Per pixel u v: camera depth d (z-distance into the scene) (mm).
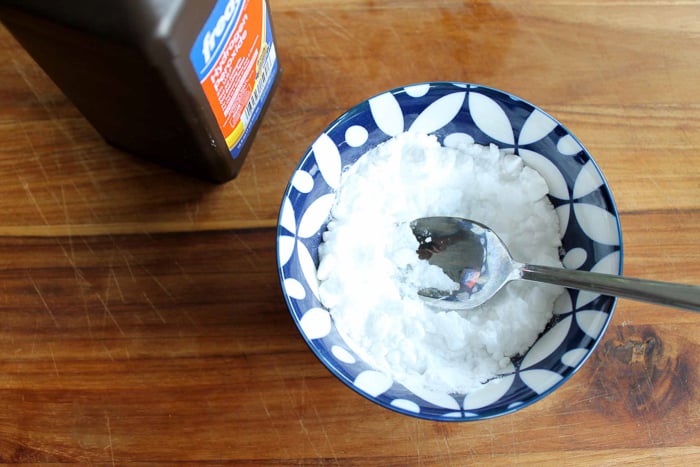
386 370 312
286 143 363
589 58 372
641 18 376
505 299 326
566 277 300
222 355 336
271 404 330
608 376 329
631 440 323
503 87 368
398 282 334
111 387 334
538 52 373
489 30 377
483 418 287
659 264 344
